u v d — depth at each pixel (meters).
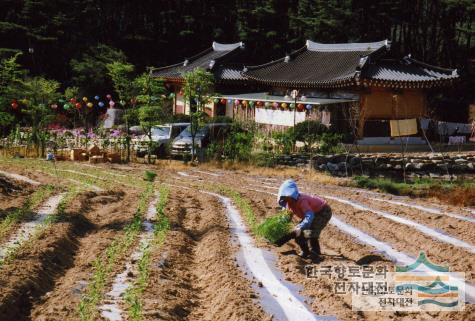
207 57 48.62
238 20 57.38
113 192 16.80
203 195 17.12
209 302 8.15
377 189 22.83
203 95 28.45
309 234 9.88
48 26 49.69
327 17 51.66
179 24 59.97
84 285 8.48
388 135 35.06
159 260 9.71
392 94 35.34
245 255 10.30
